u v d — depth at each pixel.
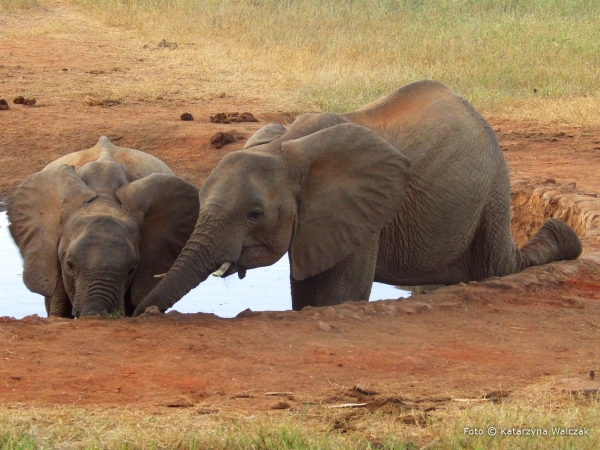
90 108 27.77
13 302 15.69
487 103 29.11
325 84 30.02
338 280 12.85
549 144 25.22
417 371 9.69
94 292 11.91
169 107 28.22
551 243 15.38
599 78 31.92
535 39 35.34
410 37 35.41
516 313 11.99
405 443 7.65
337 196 12.20
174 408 8.44
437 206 13.61
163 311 11.42
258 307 15.47
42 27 39.50
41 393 8.75
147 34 38.47
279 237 11.79
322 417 8.26
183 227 13.41
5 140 24.67
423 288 16.39
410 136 13.45
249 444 7.47
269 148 12.19
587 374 9.54
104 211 12.70
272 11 40.12
